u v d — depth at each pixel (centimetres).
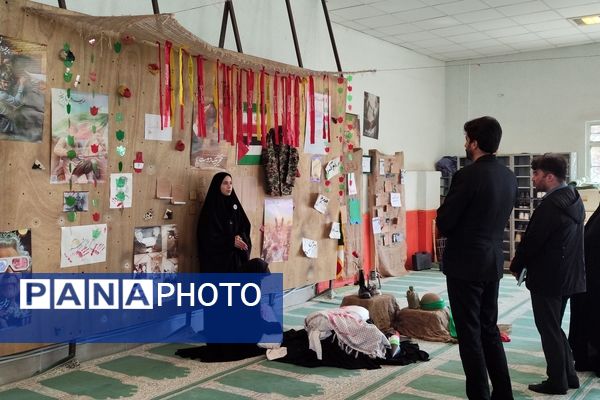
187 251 482
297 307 636
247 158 536
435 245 971
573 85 925
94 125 402
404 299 677
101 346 436
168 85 438
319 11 693
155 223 454
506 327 511
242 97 525
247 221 510
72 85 386
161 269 459
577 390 362
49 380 380
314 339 429
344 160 715
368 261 824
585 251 394
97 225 409
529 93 966
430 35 851
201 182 491
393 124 908
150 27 387
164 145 457
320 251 630
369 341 427
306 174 605
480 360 294
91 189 404
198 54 466
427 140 1003
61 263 386
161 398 349
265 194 557
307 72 562
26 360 385
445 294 710
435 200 985
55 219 381
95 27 389
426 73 996
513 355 443
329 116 624
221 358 429
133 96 429
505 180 302
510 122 987
